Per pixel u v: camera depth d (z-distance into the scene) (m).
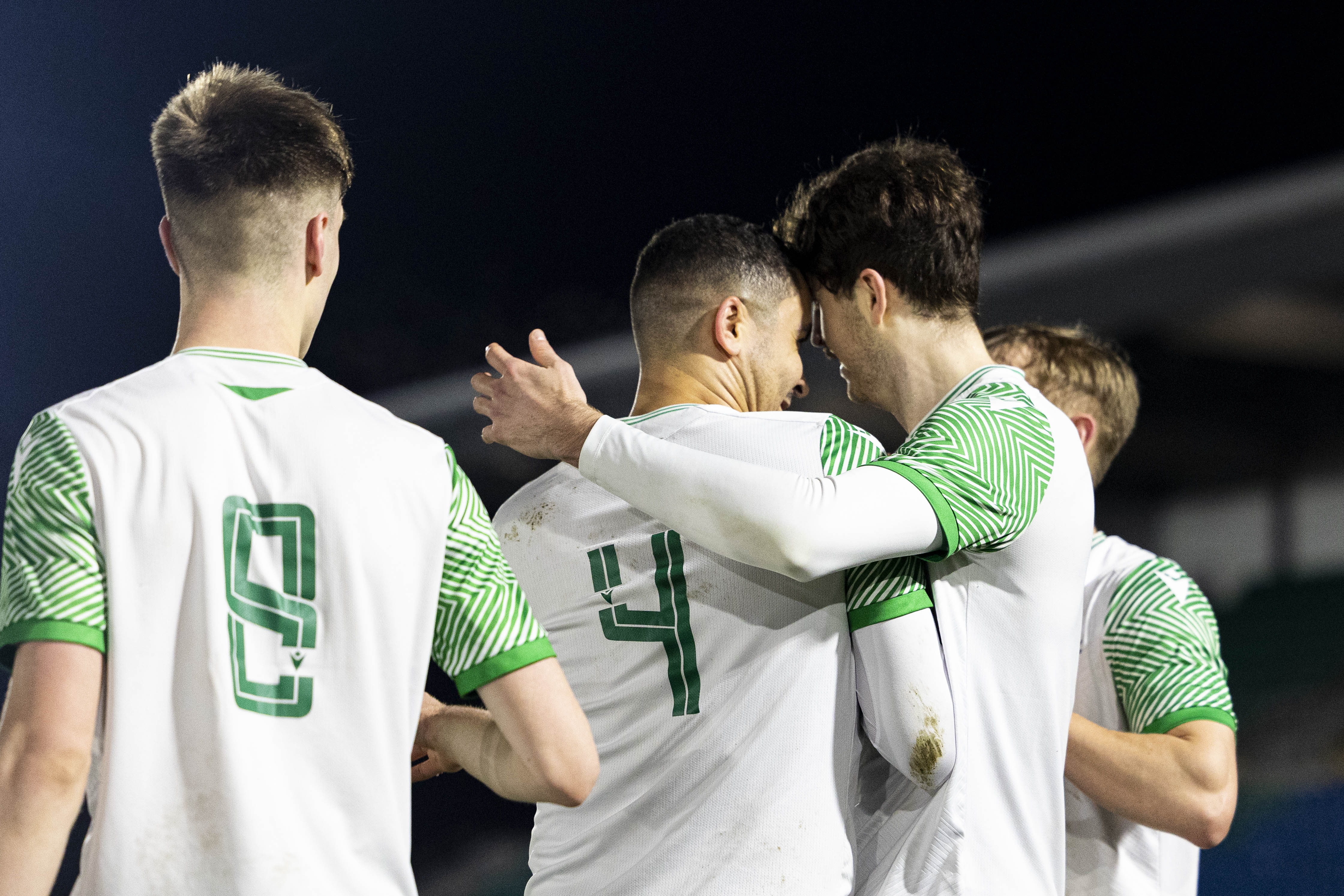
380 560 4.04
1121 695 6.30
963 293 5.71
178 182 4.33
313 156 4.45
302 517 3.98
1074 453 5.34
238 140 4.32
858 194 5.71
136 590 3.75
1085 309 20.16
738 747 4.84
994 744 5.03
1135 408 7.82
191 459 3.88
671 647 4.98
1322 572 18.47
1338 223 18.25
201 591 3.81
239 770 3.75
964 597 5.12
